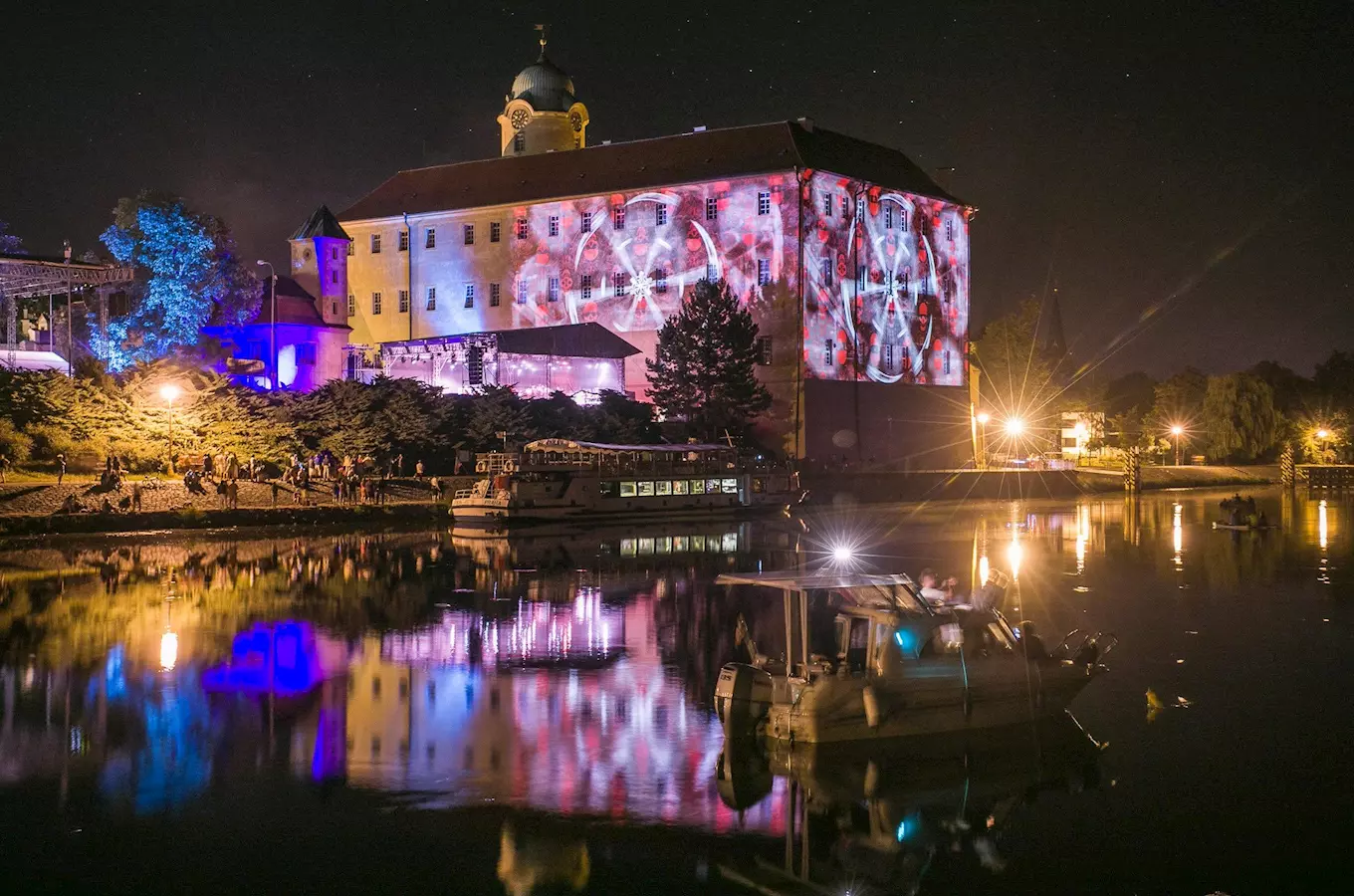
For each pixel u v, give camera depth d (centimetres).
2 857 1884
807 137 10188
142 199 9538
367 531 6475
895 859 1891
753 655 2467
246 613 3819
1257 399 13388
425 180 11519
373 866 1859
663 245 10050
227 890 1781
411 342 9812
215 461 7050
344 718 2616
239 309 10219
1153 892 1794
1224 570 4931
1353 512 8219
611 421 8812
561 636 3472
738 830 1998
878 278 10288
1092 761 2320
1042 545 5956
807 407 9569
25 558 5097
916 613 2381
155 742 2448
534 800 2116
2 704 2720
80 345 8881
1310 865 1875
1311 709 2666
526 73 11862
